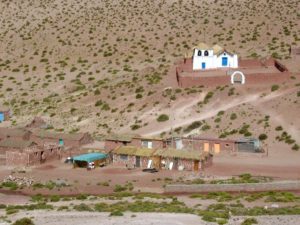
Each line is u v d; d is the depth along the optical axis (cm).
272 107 11600
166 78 14212
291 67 14200
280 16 18812
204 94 12662
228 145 10400
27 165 9800
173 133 11275
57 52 17962
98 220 5953
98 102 13388
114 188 8381
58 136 11156
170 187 8050
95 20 19762
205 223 5675
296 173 8938
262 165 9481
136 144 10512
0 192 8244
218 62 14388
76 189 8362
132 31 18812
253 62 14462
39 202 7494
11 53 18262
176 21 19338
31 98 14825
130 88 13850
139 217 6031
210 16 19475
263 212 6306
